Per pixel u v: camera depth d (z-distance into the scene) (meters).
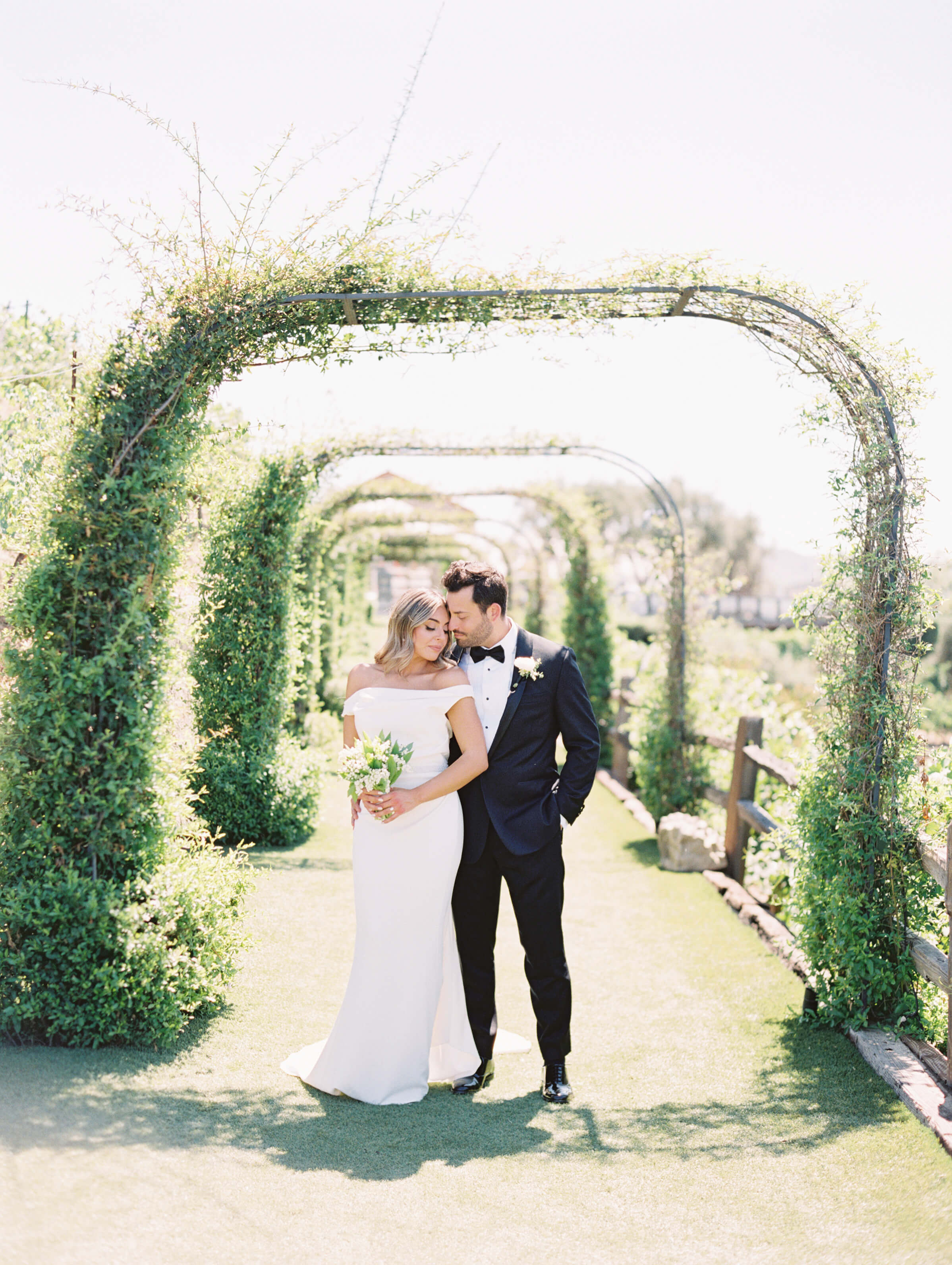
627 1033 3.91
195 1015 3.63
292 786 6.86
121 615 3.30
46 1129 2.57
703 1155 2.81
